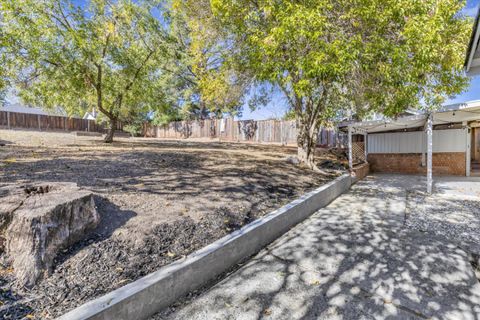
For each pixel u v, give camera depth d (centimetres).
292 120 1433
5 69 683
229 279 276
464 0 573
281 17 474
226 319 215
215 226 329
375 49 470
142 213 312
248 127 1608
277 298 246
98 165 489
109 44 866
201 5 755
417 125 946
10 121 1528
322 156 1148
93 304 179
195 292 249
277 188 535
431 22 472
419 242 380
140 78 980
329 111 773
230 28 690
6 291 185
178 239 284
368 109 728
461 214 517
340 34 463
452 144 1027
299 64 467
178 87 1911
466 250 356
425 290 265
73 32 739
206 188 448
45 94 806
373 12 456
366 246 365
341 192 708
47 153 578
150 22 912
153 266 238
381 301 246
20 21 662
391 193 714
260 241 352
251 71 727
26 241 207
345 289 263
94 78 894
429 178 707
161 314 215
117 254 239
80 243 239
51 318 170
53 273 206
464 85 712
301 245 366
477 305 242
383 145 1168
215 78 789
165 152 734
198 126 1836
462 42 617
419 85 602
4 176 364
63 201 233
